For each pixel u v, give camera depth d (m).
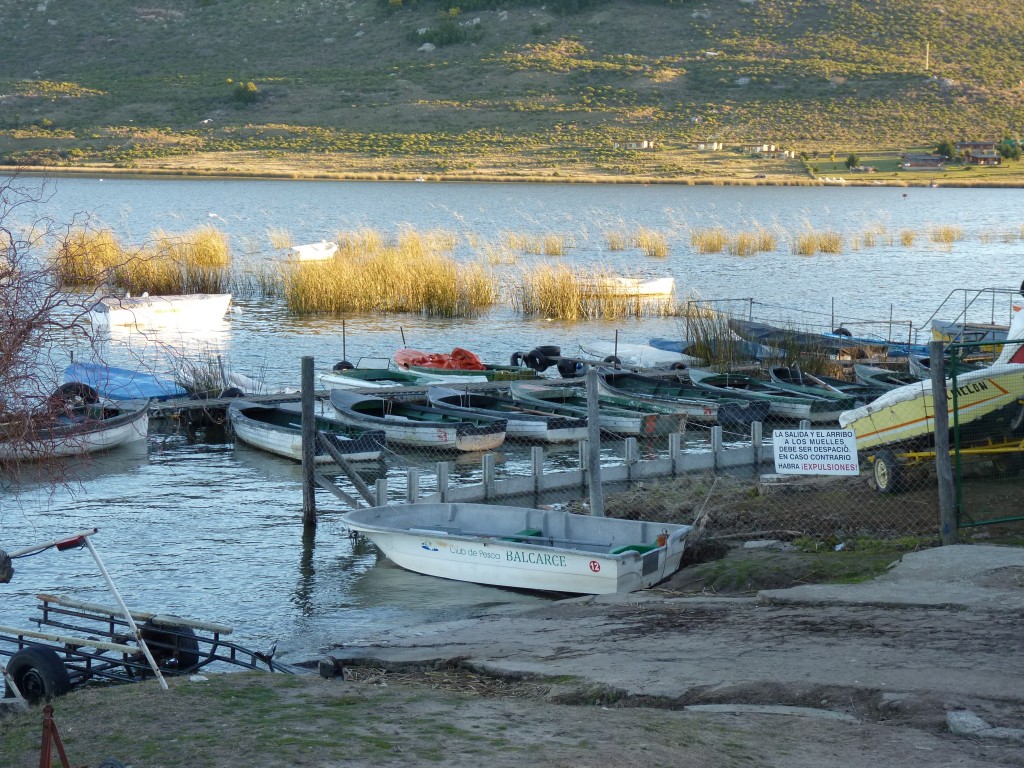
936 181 155.62
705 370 34.09
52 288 10.30
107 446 26.27
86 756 8.34
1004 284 59.22
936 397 14.63
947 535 14.69
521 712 9.38
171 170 158.38
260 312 48.50
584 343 41.00
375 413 29.66
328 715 9.21
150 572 18.03
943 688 9.45
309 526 20.64
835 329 43.31
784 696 9.75
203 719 9.12
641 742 8.39
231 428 28.89
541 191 141.62
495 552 16.66
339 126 186.50
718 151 174.38
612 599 14.70
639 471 23.05
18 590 17.14
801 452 15.65
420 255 52.78
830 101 195.12
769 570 14.80
